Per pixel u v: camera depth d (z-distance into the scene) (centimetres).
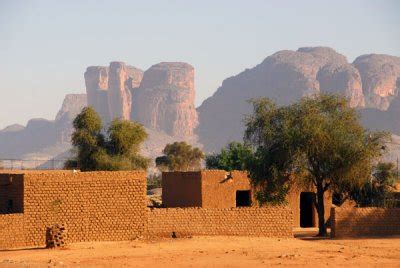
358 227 8712
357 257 6681
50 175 7538
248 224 8288
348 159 9325
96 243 7506
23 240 7350
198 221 8131
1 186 7662
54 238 7169
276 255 6725
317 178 9519
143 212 7919
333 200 11044
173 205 10638
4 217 7250
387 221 8781
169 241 7638
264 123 9688
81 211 7644
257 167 9606
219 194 10294
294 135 9325
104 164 15312
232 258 6506
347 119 9612
